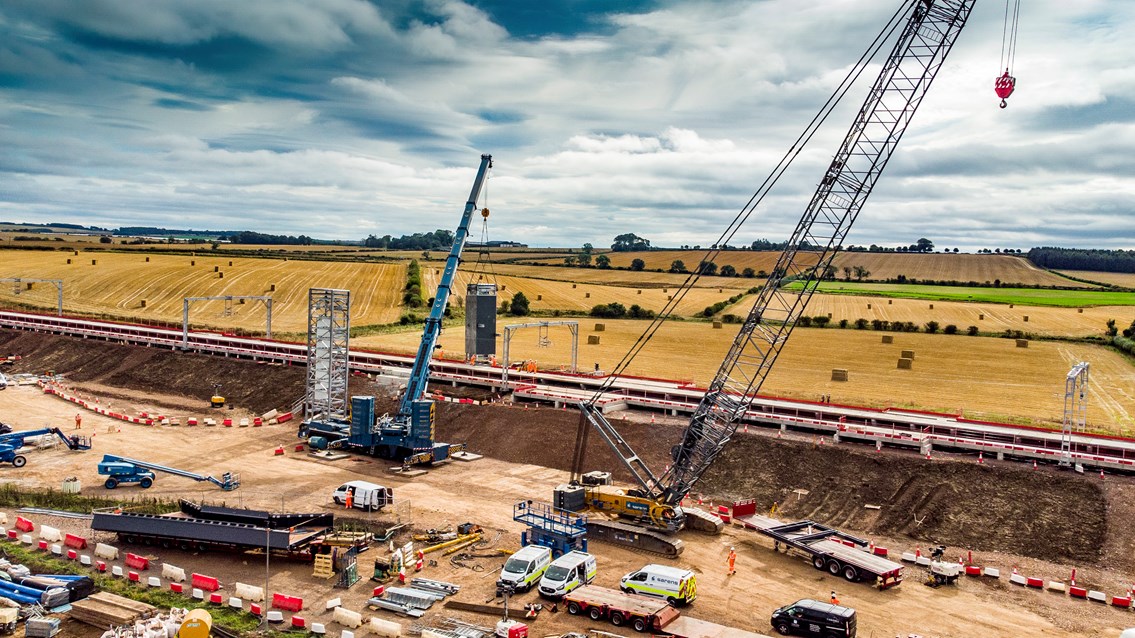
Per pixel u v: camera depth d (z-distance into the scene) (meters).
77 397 96.69
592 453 72.19
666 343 128.75
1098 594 45.31
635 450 71.69
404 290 174.62
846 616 39.47
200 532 50.25
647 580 44.75
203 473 68.88
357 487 59.41
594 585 46.56
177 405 95.31
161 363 109.88
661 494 57.25
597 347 125.06
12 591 43.09
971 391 92.94
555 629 41.09
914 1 50.09
